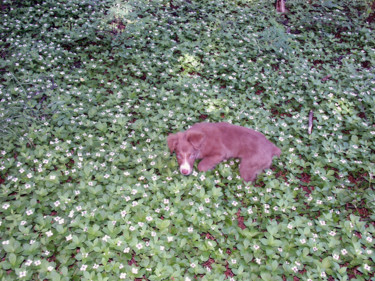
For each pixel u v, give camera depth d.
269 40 2.40
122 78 2.04
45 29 2.36
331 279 1.23
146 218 1.27
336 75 2.14
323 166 1.56
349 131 1.78
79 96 1.85
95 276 1.12
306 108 1.88
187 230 1.26
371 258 1.25
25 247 1.16
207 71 2.12
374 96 1.95
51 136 1.63
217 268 1.20
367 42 2.52
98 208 1.29
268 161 1.47
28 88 1.87
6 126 1.58
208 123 1.51
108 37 2.26
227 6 2.93
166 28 2.52
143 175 1.44
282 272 1.18
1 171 1.43
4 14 2.47
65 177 1.42
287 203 1.37
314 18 2.73
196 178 1.44
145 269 1.16
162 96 1.89
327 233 1.28
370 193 1.45
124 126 1.67
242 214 1.36
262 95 1.99
